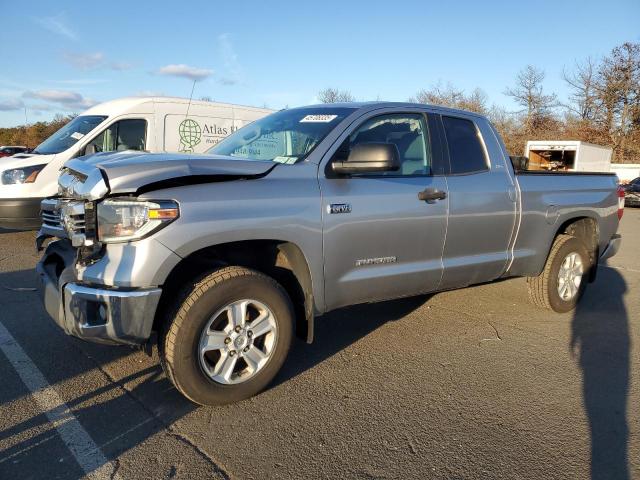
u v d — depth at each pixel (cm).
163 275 291
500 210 444
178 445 285
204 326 306
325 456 279
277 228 322
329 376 375
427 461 277
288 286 366
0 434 292
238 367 336
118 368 377
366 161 337
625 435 306
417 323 495
